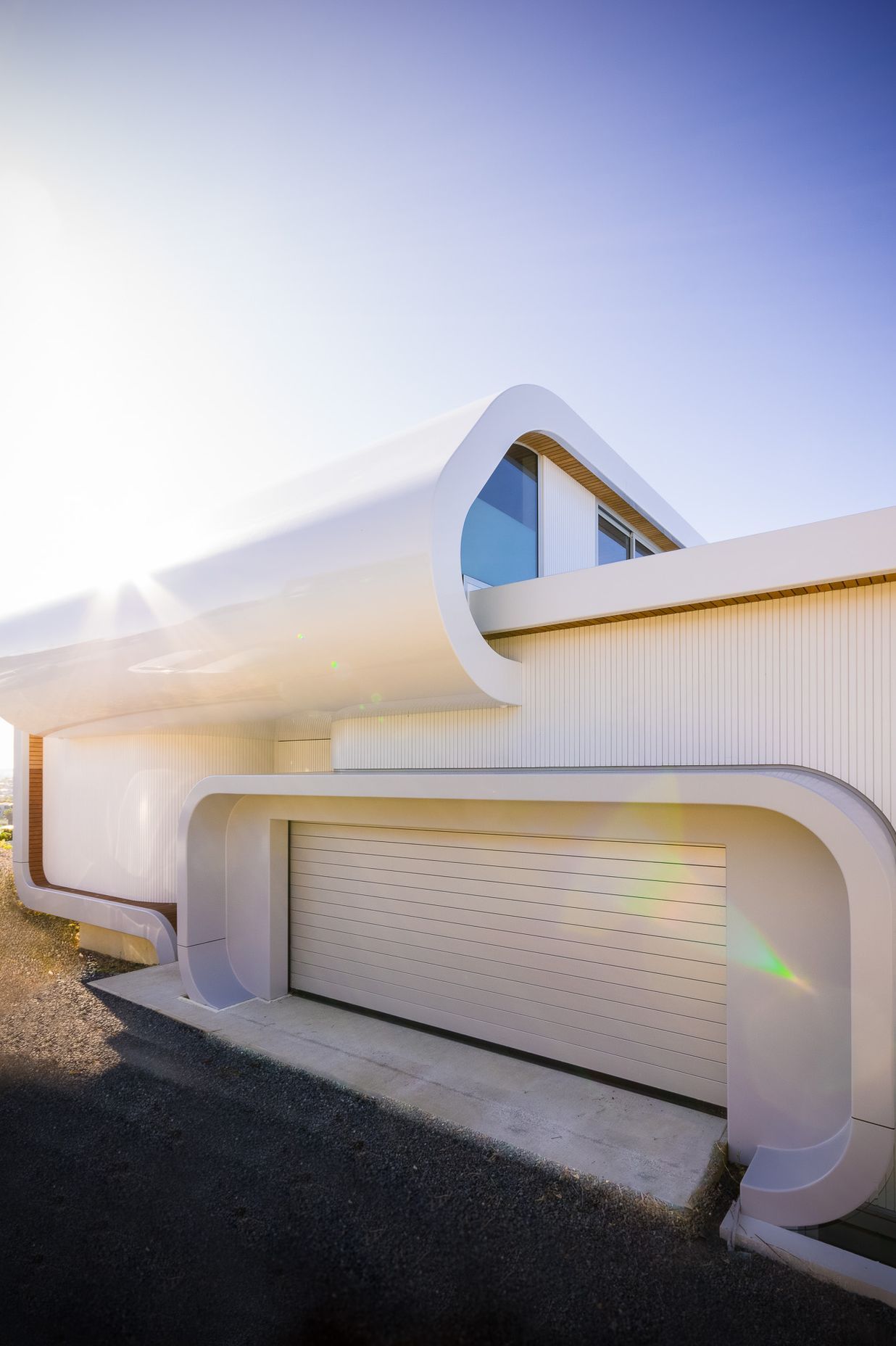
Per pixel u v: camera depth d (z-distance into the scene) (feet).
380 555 20.89
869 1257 12.55
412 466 22.30
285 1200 13.35
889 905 11.55
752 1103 14.90
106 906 32.81
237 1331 10.18
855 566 16.87
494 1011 19.81
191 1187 13.78
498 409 23.90
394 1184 13.80
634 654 21.25
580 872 18.31
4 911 41.55
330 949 23.94
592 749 21.88
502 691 22.50
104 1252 11.90
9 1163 14.70
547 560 29.25
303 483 27.22
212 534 28.68
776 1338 10.23
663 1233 12.39
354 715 27.58
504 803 19.27
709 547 19.07
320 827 24.39
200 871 25.14
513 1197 13.34
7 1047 20.97
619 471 33.32
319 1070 18.70
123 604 29.76
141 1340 10.00
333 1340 10.03
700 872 16.39
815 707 18.11
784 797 12.79
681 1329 10.36
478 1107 16.62
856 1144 11.64
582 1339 10.15
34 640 33.88
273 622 23.56
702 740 19.84
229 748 35.96
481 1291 11.05
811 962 14.51
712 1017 16.16
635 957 17.34
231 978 25.52
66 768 39.45
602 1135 15.33
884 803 16.99
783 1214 12.36
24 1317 10.44
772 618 18.90
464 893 20.51
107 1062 19.70
